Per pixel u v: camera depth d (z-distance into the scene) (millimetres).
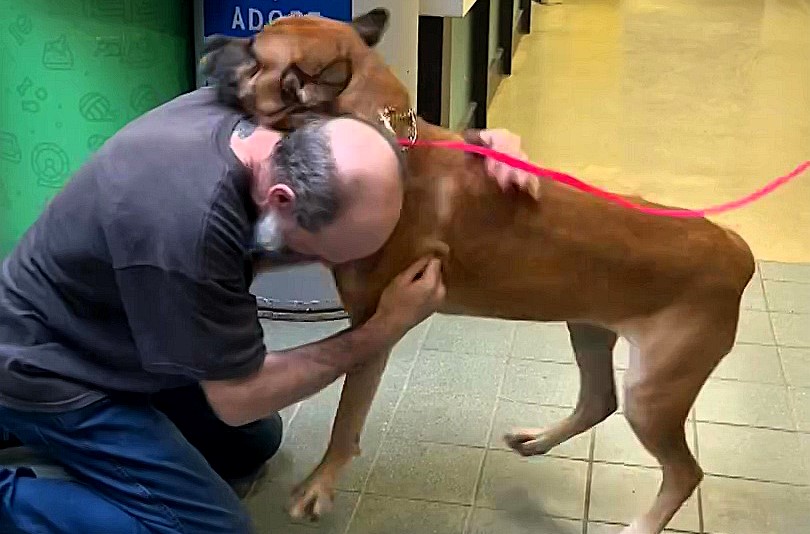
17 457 2123
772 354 2803
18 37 2432
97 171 1554
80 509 1681
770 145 4703
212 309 1503
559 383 2621
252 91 1546
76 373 1641
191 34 2795
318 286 2871
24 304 1643
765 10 7887
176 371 1559
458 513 2129
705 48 6609
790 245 3574
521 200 1709
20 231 2607
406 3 2672
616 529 2088
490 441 2377
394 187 1449
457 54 3990
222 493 1757
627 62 6191
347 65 1561
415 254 1674
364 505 2146
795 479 2271
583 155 4523
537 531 2080
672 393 1816
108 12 2496
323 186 1395
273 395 1627
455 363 2709
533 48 6496
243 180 1509
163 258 1475
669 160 4480
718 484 2246
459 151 1699
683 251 1758
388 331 1662
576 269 1741
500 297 1783
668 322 1783
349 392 1812
